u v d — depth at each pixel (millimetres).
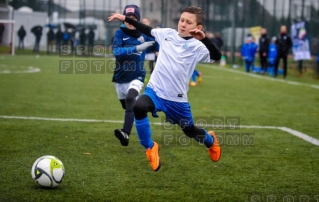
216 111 15992
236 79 29609
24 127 11992
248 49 36031
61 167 7234
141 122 7238
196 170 8555
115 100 18062
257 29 40625
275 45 33406
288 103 18672
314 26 36406
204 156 9609
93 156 9344
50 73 29172
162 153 9797
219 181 7906
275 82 28203
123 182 7695
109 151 9805
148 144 7367
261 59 34500
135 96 9445
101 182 7652
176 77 7324
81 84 23703
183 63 7344
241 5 46000
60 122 12922
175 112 7520
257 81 28547
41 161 7184
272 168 8820
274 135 12023
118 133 8359
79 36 50875
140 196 7008
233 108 16812
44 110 14891
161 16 52125
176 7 52031
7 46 49844
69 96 18688
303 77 31875
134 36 10094
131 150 9961
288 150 10352
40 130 11695
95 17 54312
